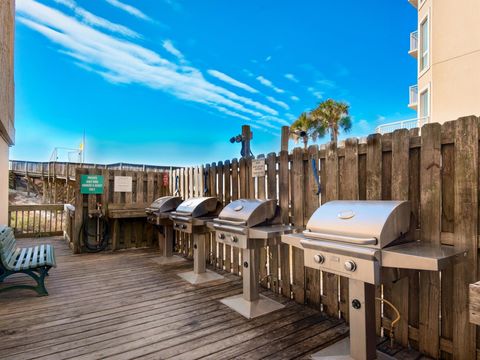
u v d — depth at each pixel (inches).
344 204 86.0
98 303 125.5
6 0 200.7
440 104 397.4
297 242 87.2
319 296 118.3
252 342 93.0
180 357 84.3
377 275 68.1
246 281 122.4
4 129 209.5
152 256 216.1
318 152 120.6
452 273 82.0
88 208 230.2
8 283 152.6
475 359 77.2
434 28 405.4
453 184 82.6
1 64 181.5
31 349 88.5
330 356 83.4
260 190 150.5
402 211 76.5
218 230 130.6
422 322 87.7
